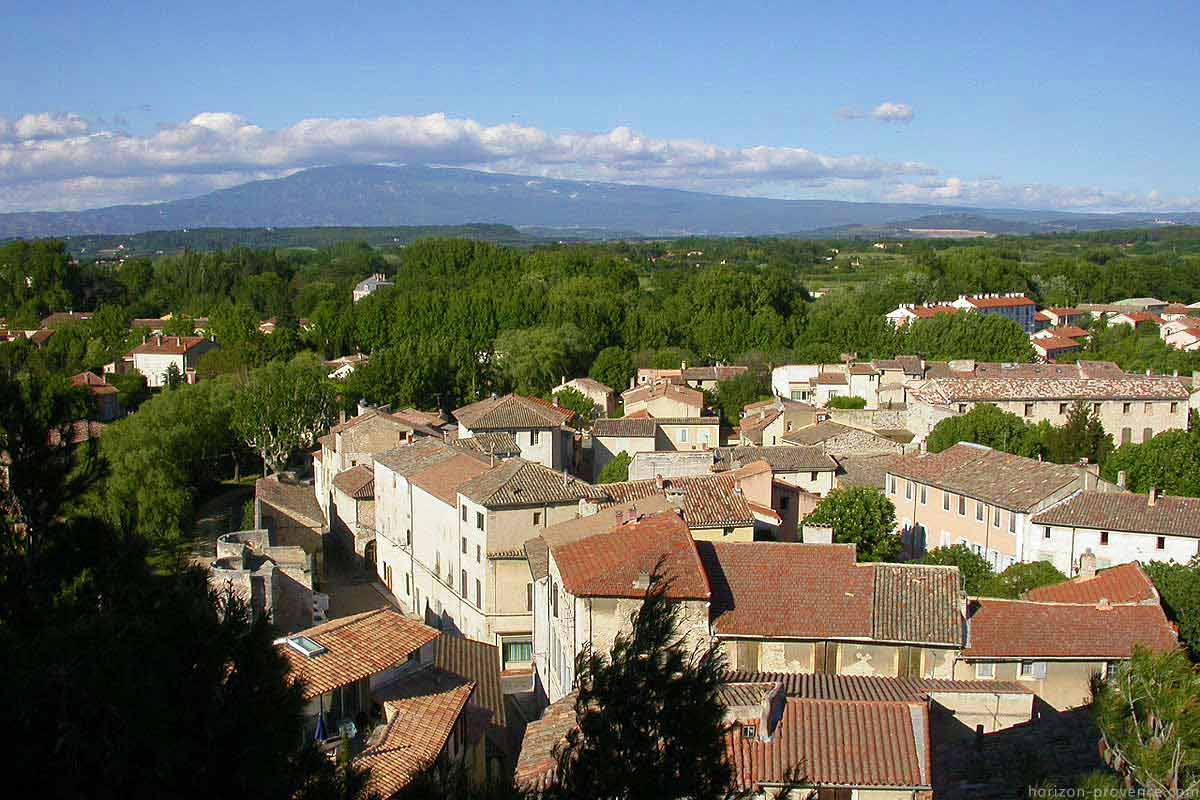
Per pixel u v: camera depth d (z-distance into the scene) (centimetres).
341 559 8662
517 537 6097
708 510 5584
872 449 9506
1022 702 3538
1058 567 6538
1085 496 6669
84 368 14900
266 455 10812
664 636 1722
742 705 3116
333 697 3369
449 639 4712
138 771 1298
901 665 4103
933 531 7694
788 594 4312
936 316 16325
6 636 1442
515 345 14862
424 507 7106
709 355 16800
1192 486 7969
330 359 16738
